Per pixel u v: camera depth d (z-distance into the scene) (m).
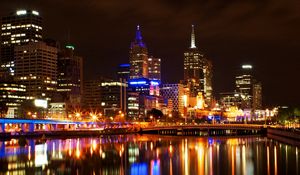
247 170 170.00
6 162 191.00
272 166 179.12
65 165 183.50
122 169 174.12
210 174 162.00
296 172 163.50
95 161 197.62
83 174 161.88
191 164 188.38
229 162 193.88
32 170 169.62
